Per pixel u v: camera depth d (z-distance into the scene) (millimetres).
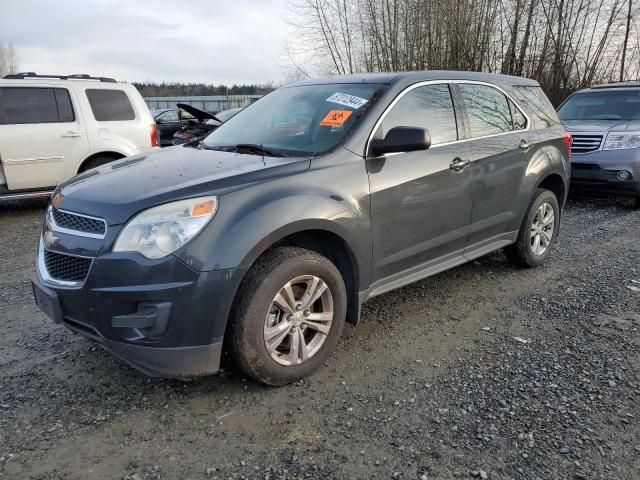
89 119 8148
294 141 3619
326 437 2629
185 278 2629
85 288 2707
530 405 2869
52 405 2904
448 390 3033
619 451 2508
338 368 3303
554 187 5383
